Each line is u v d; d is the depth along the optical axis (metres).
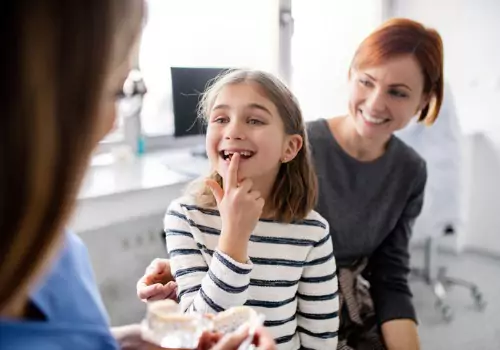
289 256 0.90
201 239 0.87
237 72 0.91
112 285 1.88
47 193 0.30
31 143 0.29
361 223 1.16
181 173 2.02
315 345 0.93
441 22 3.12
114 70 0.35
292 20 2.75
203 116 1.09
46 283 0.45
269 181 0.89
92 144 0.33
